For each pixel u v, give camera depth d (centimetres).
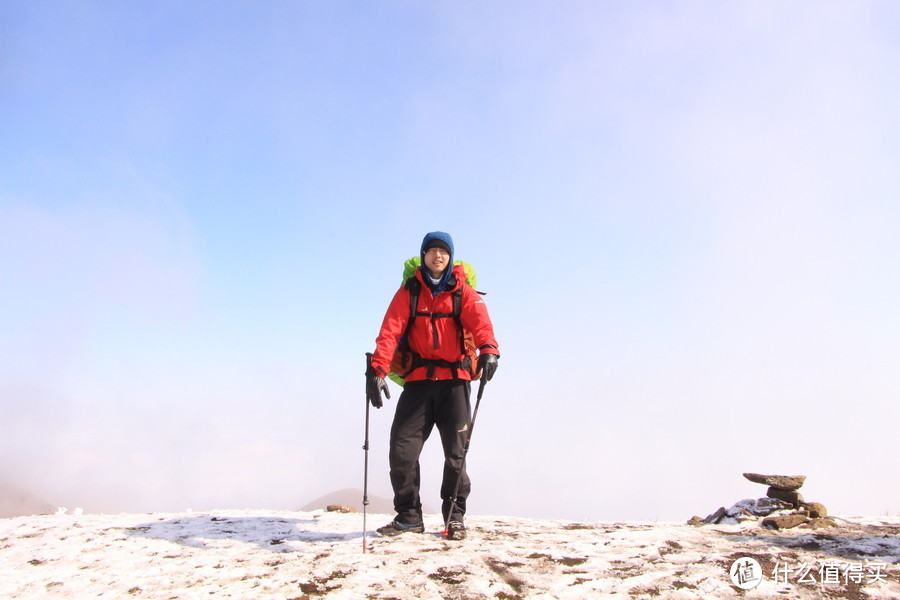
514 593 364
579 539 507
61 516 650
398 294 490
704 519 655
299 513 680
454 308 484
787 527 566
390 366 503
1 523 609
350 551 459
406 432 498
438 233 484
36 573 420
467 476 511
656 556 449
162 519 625
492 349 476
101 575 412
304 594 362
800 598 354
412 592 364
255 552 468
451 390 495
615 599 354
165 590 377
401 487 505
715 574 395
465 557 434
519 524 616
